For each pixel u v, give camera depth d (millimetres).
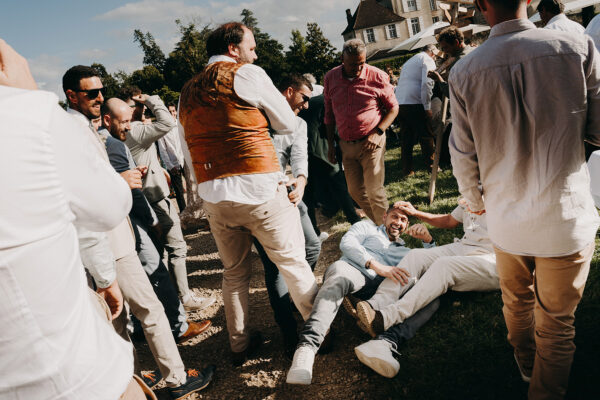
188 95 2152
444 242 3707
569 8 10898
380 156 4090
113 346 1063
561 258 1527
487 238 2668
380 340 2342
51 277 887
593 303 2387
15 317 843
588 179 1503
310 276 2439
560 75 1352
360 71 3861
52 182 881
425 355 2359
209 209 2264
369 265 2734
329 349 2617
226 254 2459
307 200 4199
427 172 6227
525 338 1919
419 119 6023
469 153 1688
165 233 3451
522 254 1612
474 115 1550
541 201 1481
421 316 2543
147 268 2834
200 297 3686
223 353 2857
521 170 1510
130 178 2375
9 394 866
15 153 821
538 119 1411
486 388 2035
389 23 56719
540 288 1632
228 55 2236
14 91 876
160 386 2639
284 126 2240
